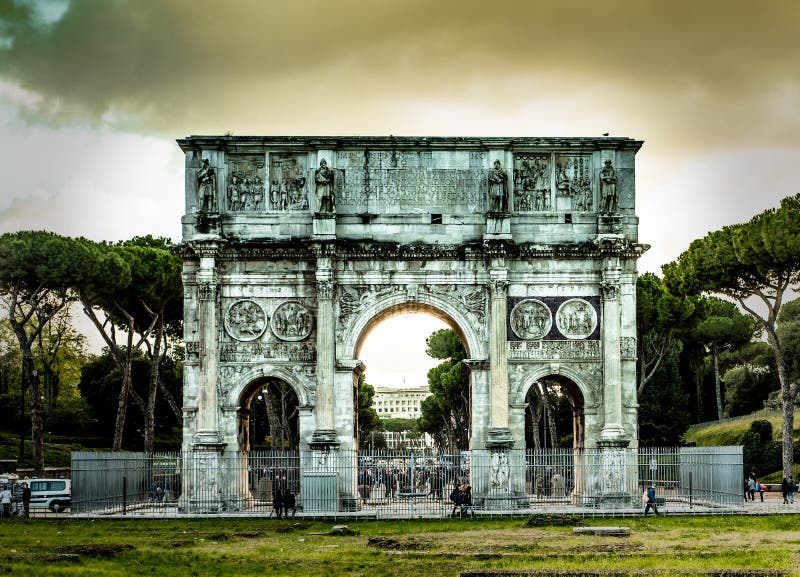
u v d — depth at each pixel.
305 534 48.84
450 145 63.94
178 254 63.09
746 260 73.38
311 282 63.34
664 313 88.00
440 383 144.75
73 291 83.88
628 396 62.66
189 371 62.50
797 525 49.91
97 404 116.31
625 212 63.94
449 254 62.75
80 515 58.03
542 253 62.84
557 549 40.62
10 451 95.25
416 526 52.41
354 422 63.34
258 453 66.94
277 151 64.19
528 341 62.88
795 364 119.69
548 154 64.44
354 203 63.75
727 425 110.88
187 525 52.94
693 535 45.88
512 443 61.72
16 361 123.31
